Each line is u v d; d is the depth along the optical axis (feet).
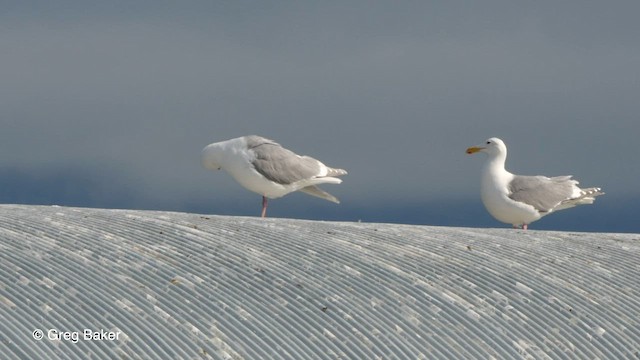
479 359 52.90
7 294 49.78
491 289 61.21
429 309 57.16
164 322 50.08
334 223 74.59
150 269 56.95
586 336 57.26
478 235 73.92
